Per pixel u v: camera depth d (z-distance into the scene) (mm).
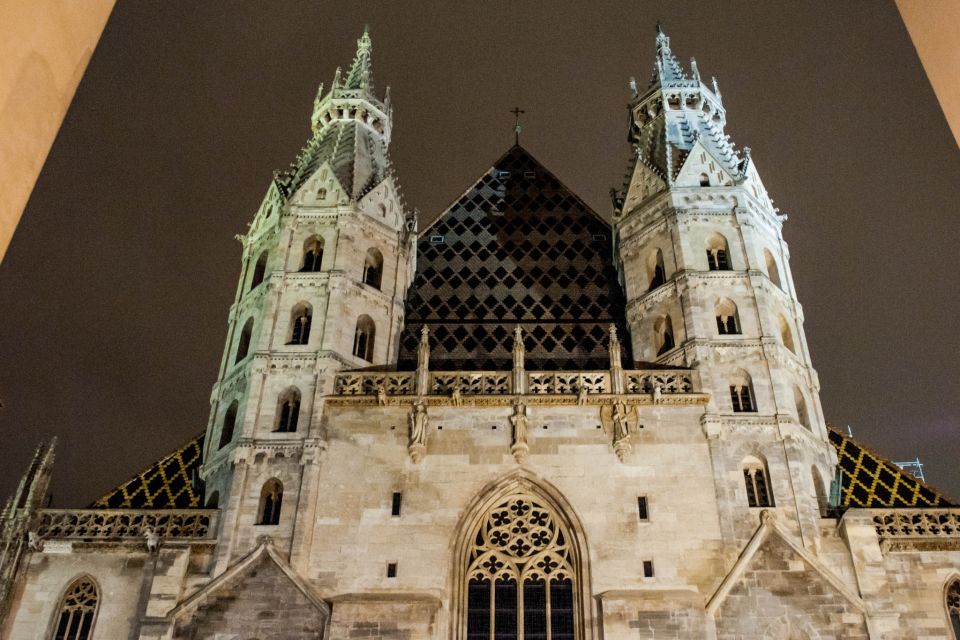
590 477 42594
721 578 39406
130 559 40844
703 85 62594
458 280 57062
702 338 47125
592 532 41000
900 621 38906
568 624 39438
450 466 43125
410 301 55250
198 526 42125
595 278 57250
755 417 44219
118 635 38781
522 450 43188
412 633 37844
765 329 47406
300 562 40094
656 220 53719
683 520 41156
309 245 53094
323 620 38500
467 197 63906
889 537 40875
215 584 39312
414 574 40031
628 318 51938
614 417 44219
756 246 51625
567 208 63125
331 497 42312
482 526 41969
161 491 46406
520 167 66750
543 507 42375
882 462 47594
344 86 65125
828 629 37875
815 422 46688
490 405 45000
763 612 38344
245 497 42344
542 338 52500
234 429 45438
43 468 43344
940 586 39812
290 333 48438
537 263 58375
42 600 39656
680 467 42812
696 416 44406
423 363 46406
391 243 54406
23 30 12555
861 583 39094
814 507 41844
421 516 41656
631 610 38219
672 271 51312
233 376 48312
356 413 44906
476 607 39906
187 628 38344
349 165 57031
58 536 41156
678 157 56906
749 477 43125
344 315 49188
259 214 56750
